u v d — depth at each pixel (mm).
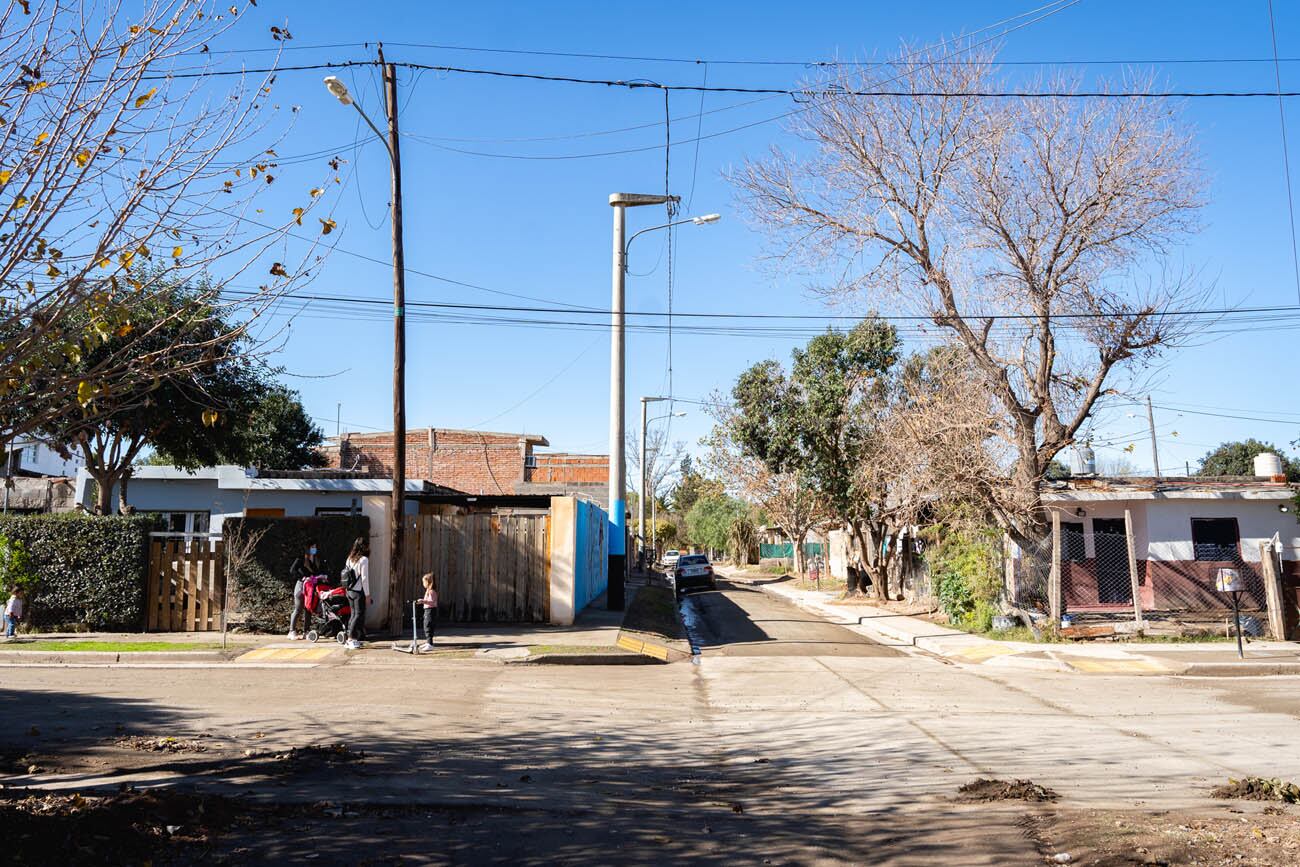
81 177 5863
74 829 5457
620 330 25469
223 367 22359
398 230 17594
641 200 25516
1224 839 5898
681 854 5871
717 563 85438
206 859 5398
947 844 6090
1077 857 5676
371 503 19125
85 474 28672
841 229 23422
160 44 6086
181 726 9633
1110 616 21234
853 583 36875
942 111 22016
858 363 32625
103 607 18500
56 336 5727
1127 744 9766
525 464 47531
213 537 20219
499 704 11836
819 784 8047
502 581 20766
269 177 6566
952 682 14898
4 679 13141
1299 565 20875
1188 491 24672
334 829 6125
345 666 15211
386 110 17438
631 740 9953
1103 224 21500
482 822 6473
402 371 17797
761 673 15773
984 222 22125
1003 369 22391
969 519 23078
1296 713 11930
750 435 34875
